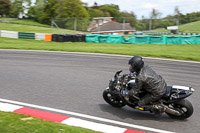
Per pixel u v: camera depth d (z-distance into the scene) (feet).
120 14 270.26
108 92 18.47
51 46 61.11
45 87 24.14
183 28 85.56
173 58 44.37
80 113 17.84
